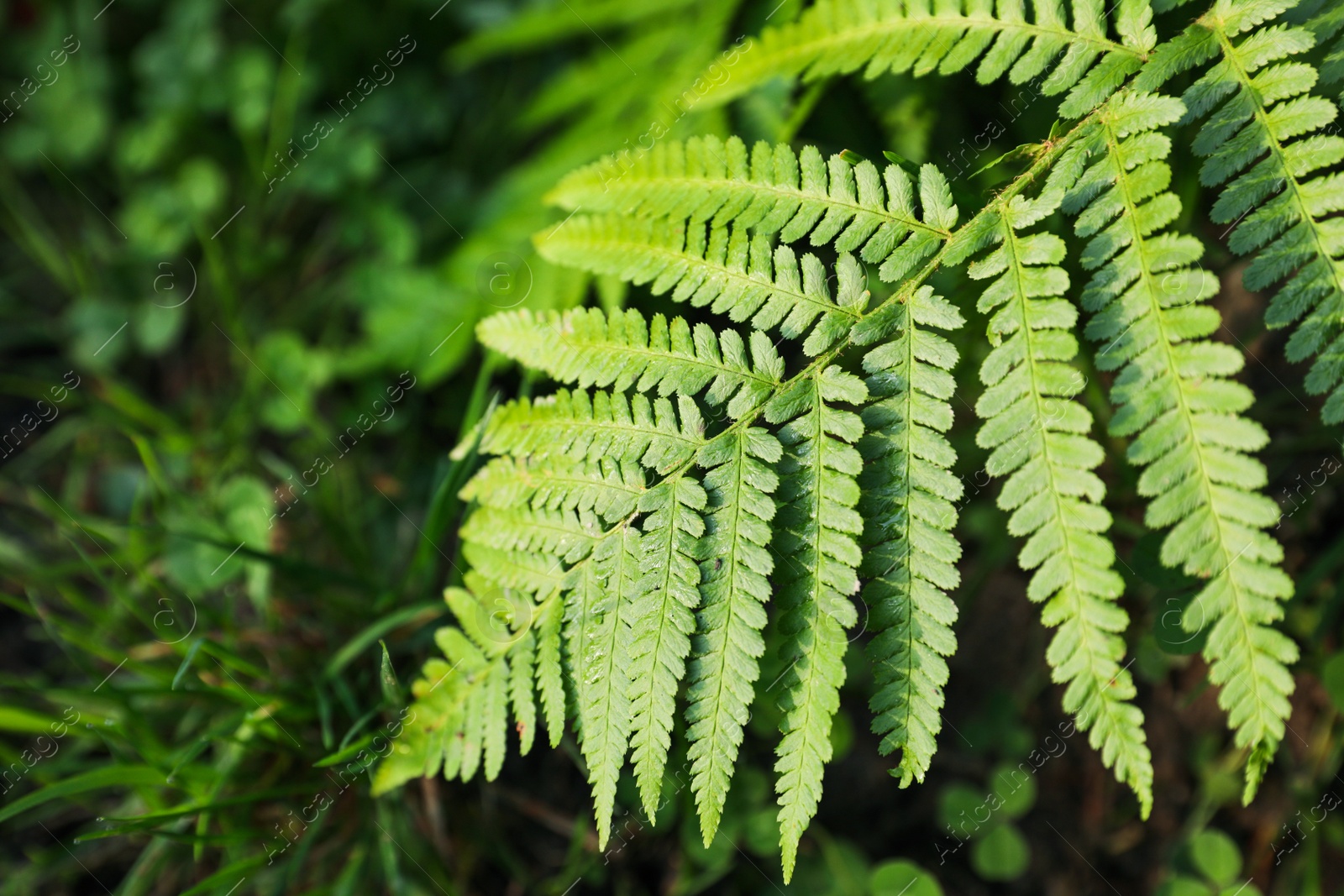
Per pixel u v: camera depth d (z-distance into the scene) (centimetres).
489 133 85
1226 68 64
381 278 79
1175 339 63
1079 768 75
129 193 90
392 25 85
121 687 70
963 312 68
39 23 94
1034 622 75
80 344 85
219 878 69
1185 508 63
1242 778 73
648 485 65
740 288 65
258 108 86
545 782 73
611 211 66
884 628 64
